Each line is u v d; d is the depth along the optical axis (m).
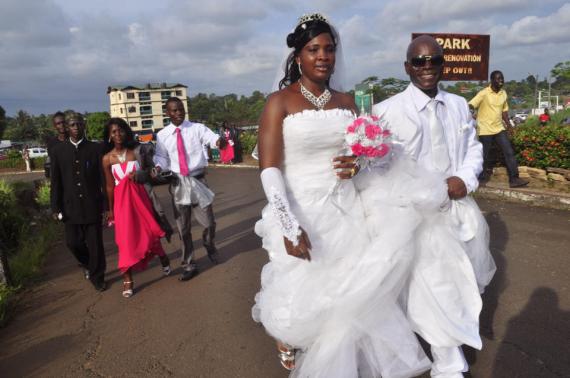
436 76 2.94
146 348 3.54
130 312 4.29
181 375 3.12
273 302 2.60
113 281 5.27
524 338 3.24
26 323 4.22
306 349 2.66
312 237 2.57
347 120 2.65
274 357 3.27
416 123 2.96
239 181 13.56
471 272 2.73
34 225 8.05
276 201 2.44
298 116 2.58
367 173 2.83
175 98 4.95
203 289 4.71
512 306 3.73
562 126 8.20
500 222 6.11
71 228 5.11
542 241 5.20
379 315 2.48
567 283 4.04
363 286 2.42
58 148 4.91
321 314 2.45
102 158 4.86
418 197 2.63
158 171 4.79
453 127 3.03
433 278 2.63
